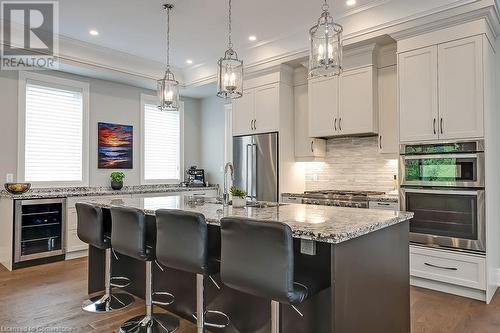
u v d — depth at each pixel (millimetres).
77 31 4371
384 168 4402
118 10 3787
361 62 4188
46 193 4492
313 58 2461
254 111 5113
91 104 5336
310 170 5172
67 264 4293
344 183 4781
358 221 1971
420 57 3457
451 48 3260
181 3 3631
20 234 4117
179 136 6547
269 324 2174
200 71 5777
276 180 4781
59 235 4473
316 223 1894
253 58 5020
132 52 5141
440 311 2863
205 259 1998
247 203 3045
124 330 2500
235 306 2354
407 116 3531
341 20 3996
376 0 3613
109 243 2848
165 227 2146
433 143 3359
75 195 4590
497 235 3455
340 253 1700
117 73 5191
